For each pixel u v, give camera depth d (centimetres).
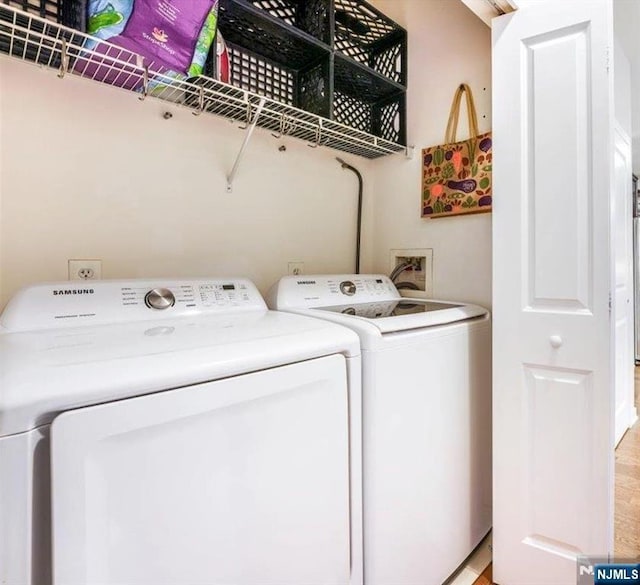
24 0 102
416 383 121
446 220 187
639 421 269
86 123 125
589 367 119
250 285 140
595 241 117
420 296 197
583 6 116
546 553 129
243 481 79
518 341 132
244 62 155
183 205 147
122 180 133
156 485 67
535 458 131
